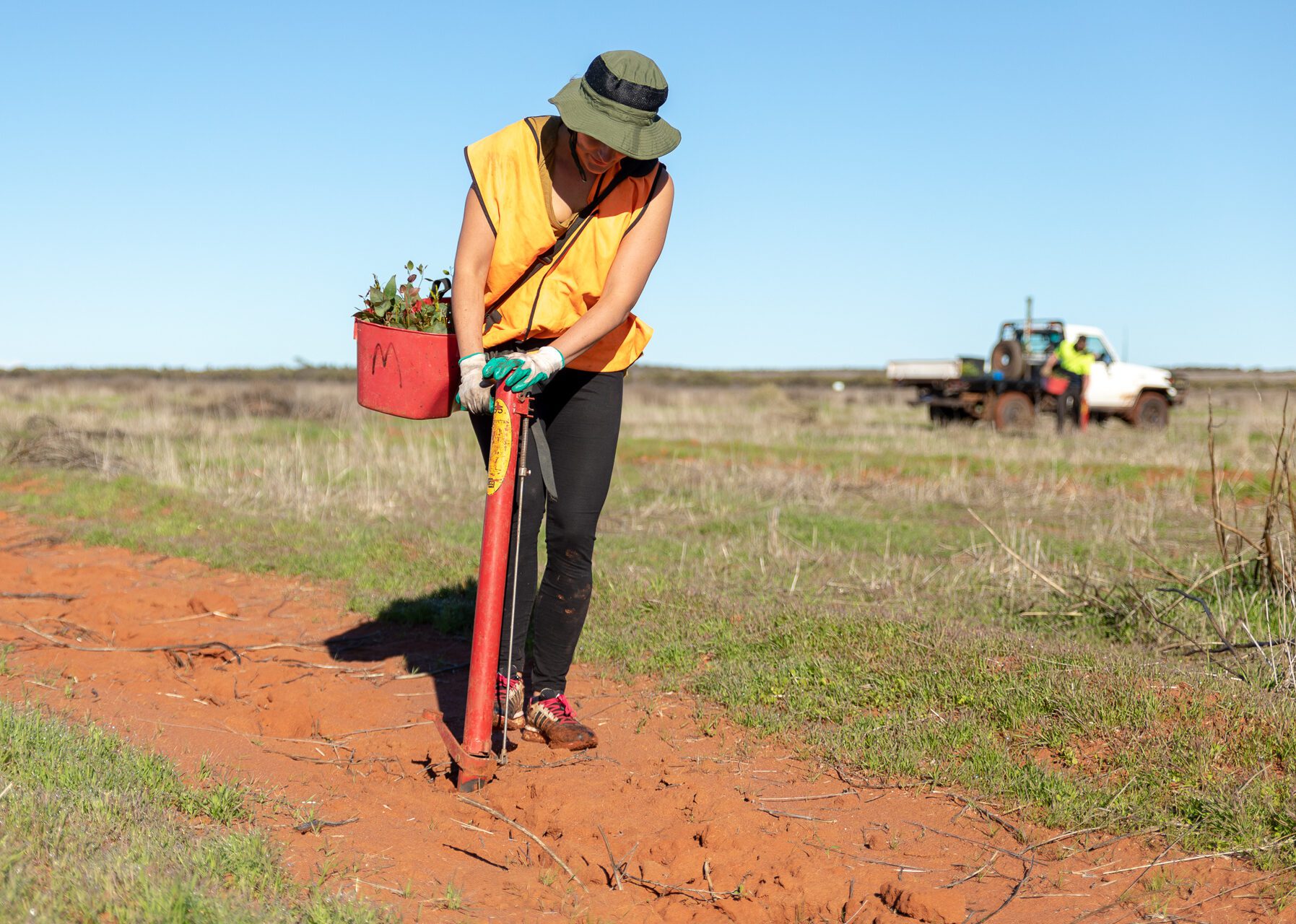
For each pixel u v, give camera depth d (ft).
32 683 14.38
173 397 95.25
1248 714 12.60
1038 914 9.11
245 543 27.37
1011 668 14.70
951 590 21.53
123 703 13.92
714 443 64.95
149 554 26.89
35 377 168.86
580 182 11.30
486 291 11.64
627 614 19.65
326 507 33.50
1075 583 20.43
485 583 11.34
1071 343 73.72
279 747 12.77
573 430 12.25
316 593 22.66
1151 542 28.12
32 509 33.19
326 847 9.45
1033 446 61.93
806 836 10.69
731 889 9.37
